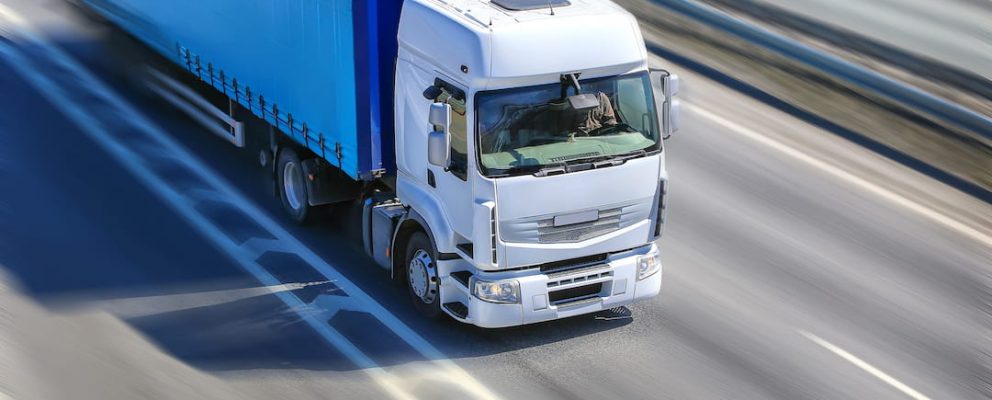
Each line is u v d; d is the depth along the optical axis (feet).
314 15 55.42
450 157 49.37
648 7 102.37
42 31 92.12
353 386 48.83
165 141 74.95
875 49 96.12
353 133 54.49
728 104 85.25
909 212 69.62
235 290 56.85
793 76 89.25
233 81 66.44
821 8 114.62
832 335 54.70
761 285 59.47
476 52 47.57
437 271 52.60
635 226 52.08
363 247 61.93
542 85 48.75
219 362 50.37
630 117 50.93
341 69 54.13
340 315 54.80
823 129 81.51
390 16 53.21
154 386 48.24
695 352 52.60
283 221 64.75
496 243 49.29
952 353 53.67
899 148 78.64
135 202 66.13
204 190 68.23
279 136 64.03
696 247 63.62
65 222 63.05
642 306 56.80
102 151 72.64
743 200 70.23
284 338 52.60
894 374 51.49
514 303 50.65
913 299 58.85
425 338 53.01
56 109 78.43
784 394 49.37
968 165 76.43
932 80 90.79
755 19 101.71
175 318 53.93
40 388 47.78
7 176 68.13
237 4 63.36
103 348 51.06
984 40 109.50
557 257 50.67
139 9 77.97
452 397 48.26
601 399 48.47
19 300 54.70
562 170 49.16
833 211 69.15
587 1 52.47
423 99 51.08
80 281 56.95
